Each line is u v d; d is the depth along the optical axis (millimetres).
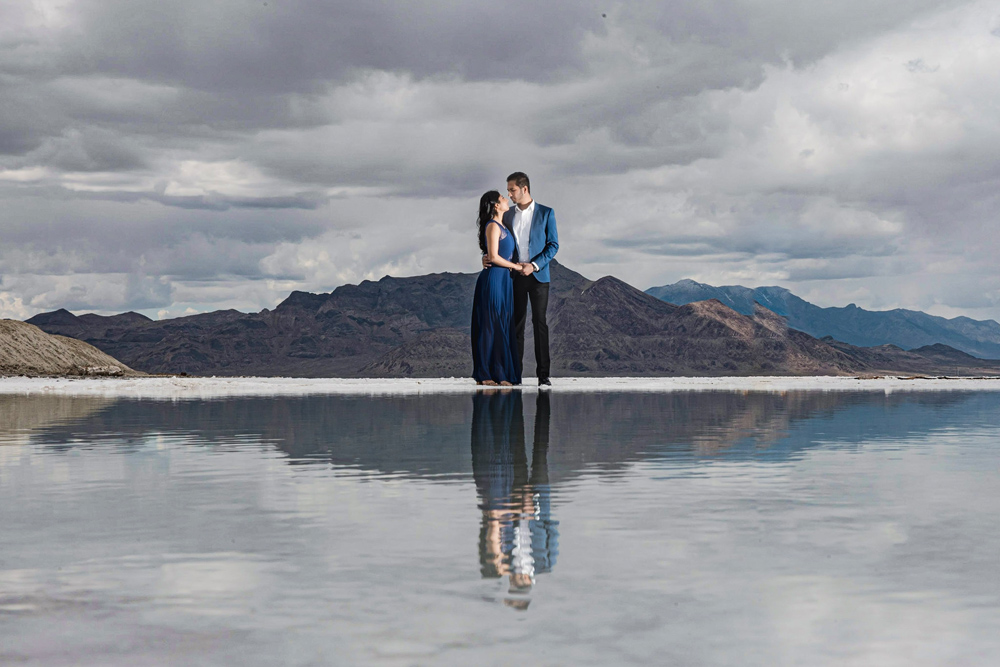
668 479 6777
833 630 3176
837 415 14312
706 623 3240
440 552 4309
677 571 3938
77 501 5816
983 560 4133
